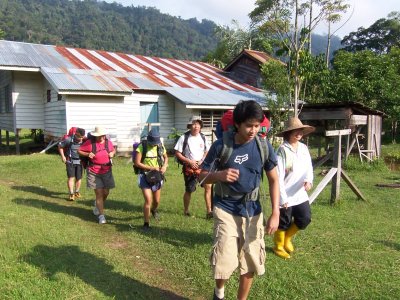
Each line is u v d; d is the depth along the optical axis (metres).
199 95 19.33
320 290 4.41
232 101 19.55
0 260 4.77
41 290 4.11
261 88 24.08
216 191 3.74
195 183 7.22
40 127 19.83
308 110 17.16
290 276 4.73
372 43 53.38
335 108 16.42
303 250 5.61
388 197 9.64
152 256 5.39
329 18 22.03
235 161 3.58
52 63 18.77
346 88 25.27
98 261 5.05
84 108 17.16
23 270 4.56
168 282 4.64
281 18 22.64
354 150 17.45
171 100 19.88
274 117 20.25
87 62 20.44
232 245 3.63
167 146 19.88
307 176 5.26
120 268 4.89
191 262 5.16
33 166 13.16
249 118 3.39
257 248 3.70
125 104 18.30
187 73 23.84
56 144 17.52
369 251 5.61
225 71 27.09
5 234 5.73
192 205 8.27
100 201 7.00
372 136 17.52
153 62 24.66
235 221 3.66
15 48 19.91
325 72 24.83
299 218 5.28
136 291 4.36
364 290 4.42
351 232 6.47
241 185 3.60
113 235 6.25
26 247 5.25
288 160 5.12
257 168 3.60
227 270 3.62
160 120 19.66
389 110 25.67
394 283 4.60
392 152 21.55
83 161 7.00
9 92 20.34
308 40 25.66
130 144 18.52
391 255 5.47
